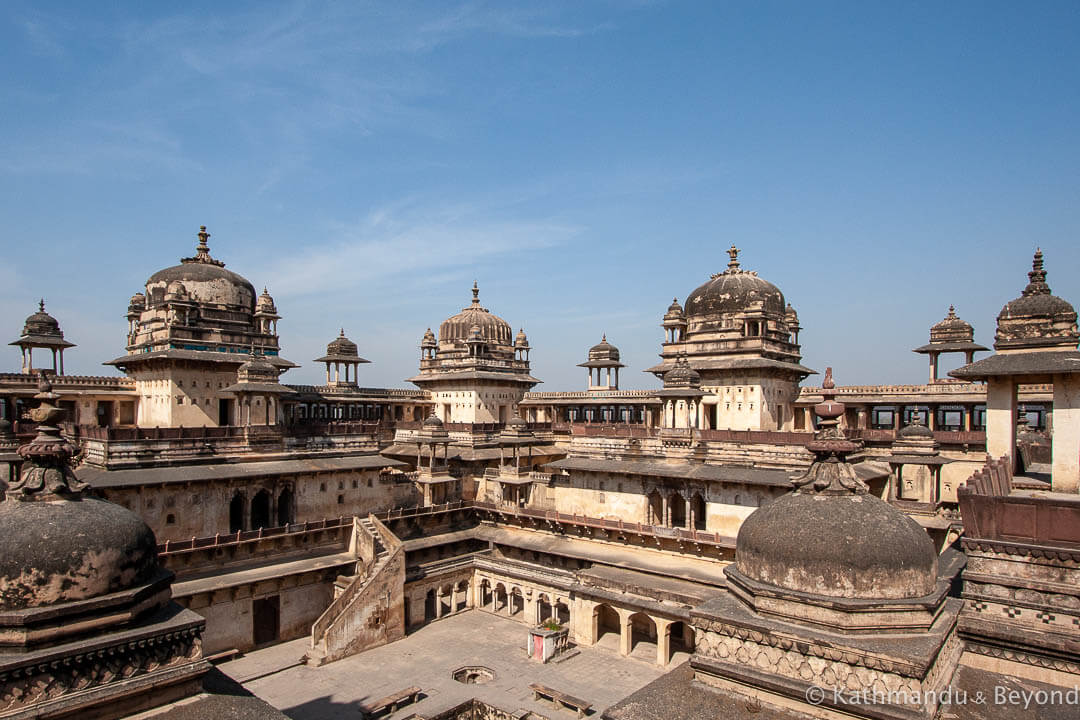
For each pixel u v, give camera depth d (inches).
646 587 1549.0
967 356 2367.1
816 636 561.3
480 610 1961.1
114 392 2108.8
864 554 577.0
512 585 1888.5
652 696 616.4
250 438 1875.0
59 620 554.6
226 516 1761.8
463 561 1982.0
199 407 2014.0
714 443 1873.8
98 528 601.6
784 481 1614.2
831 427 661.9
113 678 570.3
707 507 1791.3
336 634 1572.3
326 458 2060.8
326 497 1998.0
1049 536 712.4
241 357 2074.3
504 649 1646.2
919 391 2148.1
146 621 612.7
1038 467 1140.5
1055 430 917.8
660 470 1866.4
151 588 626.2
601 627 1813.5
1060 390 911.7
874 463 1855.3
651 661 1557.6
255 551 1711.4
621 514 1987.0
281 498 1959.9
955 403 2082.9
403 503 2213.3
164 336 1994.3
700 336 2299.5
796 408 2379.4
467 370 2706.7
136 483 1553.9
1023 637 692.7
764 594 606.5
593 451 2138.3
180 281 2097.7
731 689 606.5
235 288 2202.3
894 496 1843.0
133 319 2301.9
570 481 2129.7
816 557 587.5
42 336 2162.9
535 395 2957.7
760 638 592.4
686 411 2043.6
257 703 625.0
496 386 2746.1
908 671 514.3
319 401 2450.8
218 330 2075.5
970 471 1897.1
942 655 613.9
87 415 2071.9
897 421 2242.9
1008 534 735.7
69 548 573.0
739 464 1815.9
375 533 1831.9
